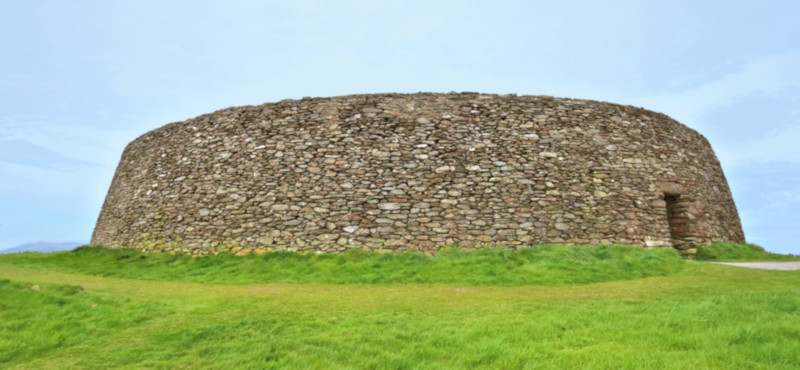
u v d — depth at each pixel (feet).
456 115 49.55
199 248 48.01
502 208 45.39
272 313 25.76
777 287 30.17
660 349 17.56
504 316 23.91
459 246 44.01
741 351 16.67
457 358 17.58
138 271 42.88
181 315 25.85
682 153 55.01
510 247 44.01
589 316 22.98
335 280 36.11
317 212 46.06
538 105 50.52
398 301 28.76
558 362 16.58
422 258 41.09
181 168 53.62
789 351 16.12
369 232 44.73
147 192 55.31
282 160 48.93
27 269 44.83
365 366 16.96
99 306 27.07
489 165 47.14
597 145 49.52
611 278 35.60
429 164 47.16
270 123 51.24
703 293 28.71
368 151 48.03
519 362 16.87
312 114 50.75
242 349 19.33
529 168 47.19
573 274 36.14
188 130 55.77
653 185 50.26
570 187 47.01
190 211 50.37
